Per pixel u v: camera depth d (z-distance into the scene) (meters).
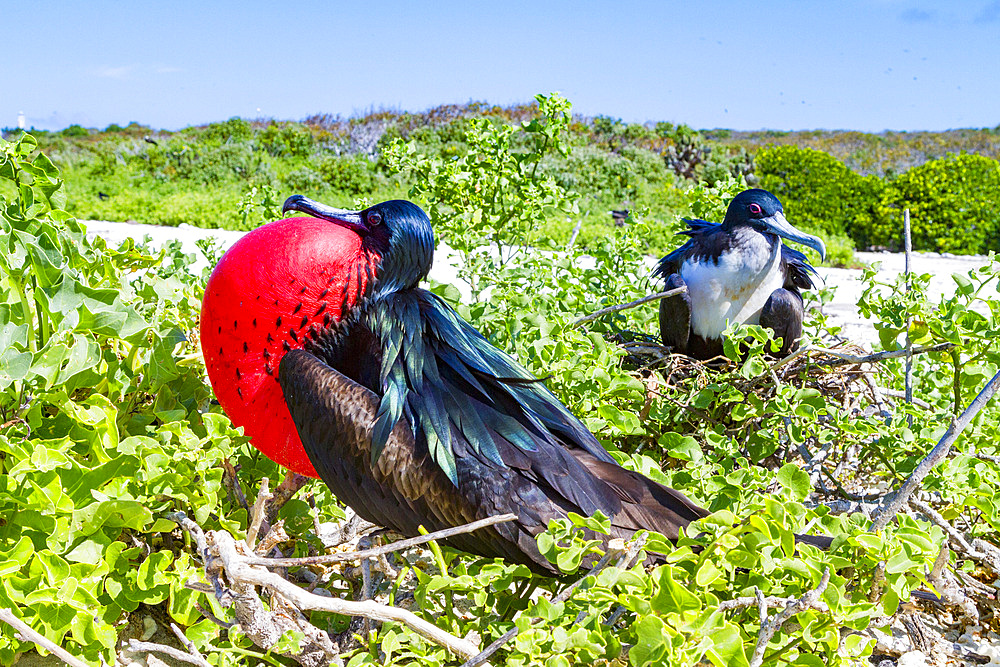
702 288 4.34
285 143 35.69
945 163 24.34
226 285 2.82
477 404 2.77
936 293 11.00
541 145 5.95
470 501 2.61
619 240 5.85
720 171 31.83
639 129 37.78
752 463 3.59
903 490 2.69
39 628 2.41
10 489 2.46
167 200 20.91
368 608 2.31
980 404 2.60
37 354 2.60
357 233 2.96
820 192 25.23
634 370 4.43
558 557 2.29
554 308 4.73
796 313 4.23
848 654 2.30
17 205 3.16
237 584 2.47
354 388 2.69
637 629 2.00
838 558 2.33
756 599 2.19
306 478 3.20
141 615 2.94
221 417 2.74
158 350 3.02
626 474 2.77
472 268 5.63
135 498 2.65
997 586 3.26
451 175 5.87
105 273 3.34
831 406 3.92
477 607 2.64
